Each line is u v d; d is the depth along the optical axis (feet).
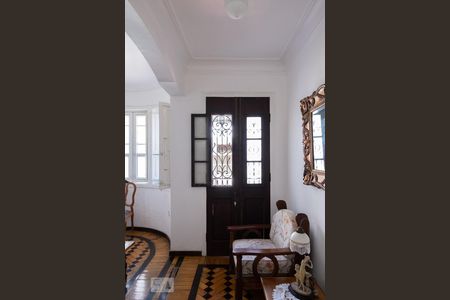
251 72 12.05
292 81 11.00
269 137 12.16
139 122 16.60
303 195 9.63
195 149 12.30
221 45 10.04
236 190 12.12
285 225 9.19
